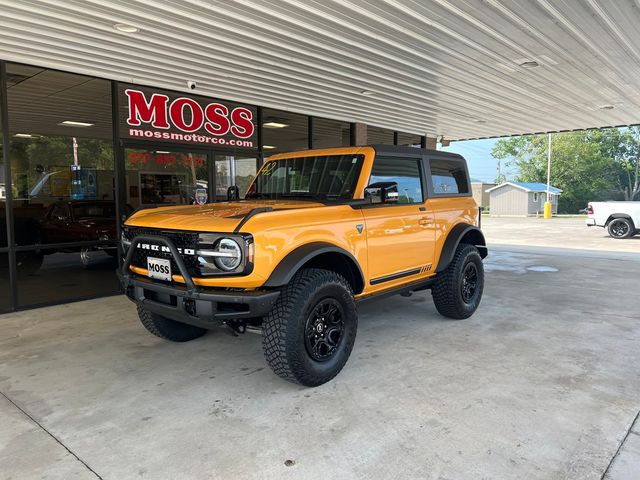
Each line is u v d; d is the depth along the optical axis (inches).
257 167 357.1
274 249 125.7
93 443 108.6
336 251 140.0
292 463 99.6
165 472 97.0
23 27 191.5
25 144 239.8
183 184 307.4
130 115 279.0
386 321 206.5
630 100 382.9
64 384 142.5
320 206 145.3
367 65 267.9
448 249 193.6
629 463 97.7
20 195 237.3
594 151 1807.3
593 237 624.1
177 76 268.2
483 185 1987.0
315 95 330.3
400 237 170.2
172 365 157.9
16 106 236.4
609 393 131.5
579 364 153.7
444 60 266.2
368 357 161.8
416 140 556.4
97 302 253.6
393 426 114.5
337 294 140.6
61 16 183.2
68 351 172.2
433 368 151.3
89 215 262.4
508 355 162.6
